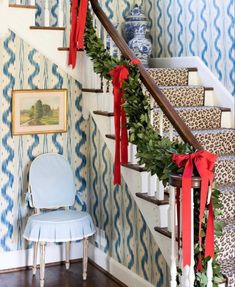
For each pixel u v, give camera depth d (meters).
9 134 4.32
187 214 2.47
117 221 4.13
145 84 3.24
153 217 3.29
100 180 4.42
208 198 2.52
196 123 4.13
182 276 2.53
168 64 5.04
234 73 4.25
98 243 4.48
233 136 3.98
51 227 3.86
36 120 4.41
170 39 5.09
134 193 3.53
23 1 4.46
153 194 3.33
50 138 4.49
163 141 2.85
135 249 3.85
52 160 4.39
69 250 4.43
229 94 4.29
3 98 4.28
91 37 4.00
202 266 2.61
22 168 4.39
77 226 3.92
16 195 4.38
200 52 4.66
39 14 4.60
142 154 2.95
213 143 3.88
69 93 4.53
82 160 4.64
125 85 3.35
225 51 4.34
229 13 4.27
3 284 4.01
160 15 5.24
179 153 2.70
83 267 4.13
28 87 4.37
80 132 4.61
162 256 3.44
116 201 4.14
